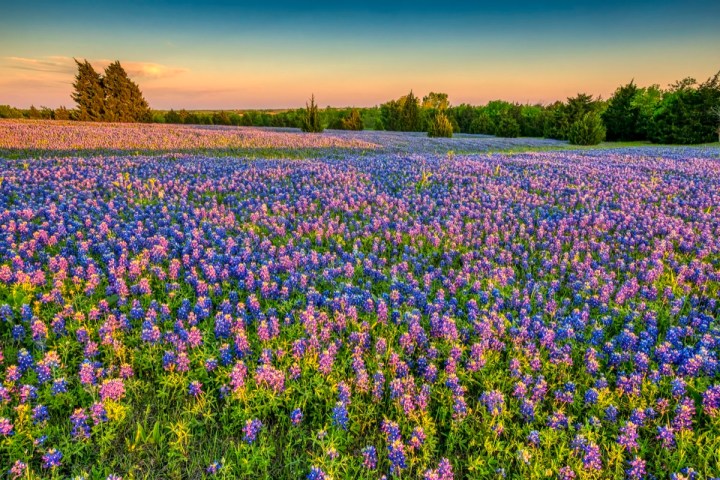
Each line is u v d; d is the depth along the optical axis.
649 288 7.68
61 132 29.69
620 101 57.03
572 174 17.89
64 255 7.93
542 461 4.17
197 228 9.98
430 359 5.59
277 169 17.28
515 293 7.02
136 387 4.88
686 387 4.99
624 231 10.83
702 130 50.06
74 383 4.97
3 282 6.63
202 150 25.72
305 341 5.42
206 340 5.65
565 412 4.89
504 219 11.54
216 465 3.98
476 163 20.73
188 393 4.88
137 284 6.93
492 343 5.67
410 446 4.24
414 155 26.38
